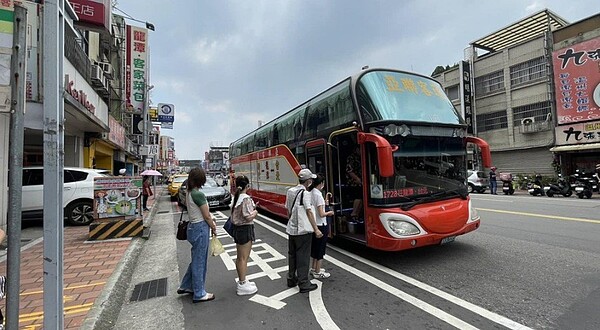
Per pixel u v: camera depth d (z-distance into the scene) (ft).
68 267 18.52
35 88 26.18
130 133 83.41
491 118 82.23
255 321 12.16
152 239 28.02
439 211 17.94
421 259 19.08
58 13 8.79
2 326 7.98
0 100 7.64
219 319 12.42
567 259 17.99
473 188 68.44
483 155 19.88
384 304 13.32
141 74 71.31
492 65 81.56
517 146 75.51
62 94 9.04
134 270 19.24
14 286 7.92
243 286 14.82
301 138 27.96
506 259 18.40
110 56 66.33
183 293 15.02
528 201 45.93
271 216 39.83
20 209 8.02
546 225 27.27
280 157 33.35
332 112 22.62
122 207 27.50
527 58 73.61
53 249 8.64
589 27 60.80
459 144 20.29
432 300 13.51
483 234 24.71
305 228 14.78
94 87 40.19
